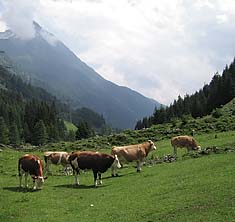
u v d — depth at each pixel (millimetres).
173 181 33719
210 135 65188
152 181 35281
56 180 42562
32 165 36938
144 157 43875
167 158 49188
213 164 38312
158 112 179625
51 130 183625
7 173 49250
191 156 47000
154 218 24094
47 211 28844
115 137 79312
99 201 30438
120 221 24438
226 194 26688
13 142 167875
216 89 159750
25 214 28453
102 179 40781
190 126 78438
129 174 41688
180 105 178000
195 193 28281
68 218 26578
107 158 38219
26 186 37719
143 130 81938
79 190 35812
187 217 23250
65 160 48781
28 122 197375
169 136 74812
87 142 80375
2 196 33938
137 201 28719
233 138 56562
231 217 22172
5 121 186000
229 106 98875
